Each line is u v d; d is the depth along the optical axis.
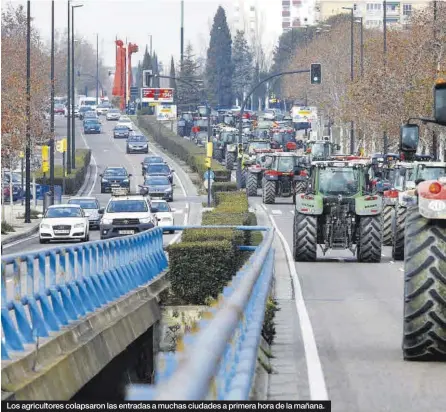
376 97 167.88
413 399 24.25
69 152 192.12
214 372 14.12
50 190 144.88
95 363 34.62
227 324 17.09
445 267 27.50
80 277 38.28
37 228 125.44
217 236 60.88
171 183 183.50
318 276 61.62
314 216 71.25
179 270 56.25
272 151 185.00
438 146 173.00
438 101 27.39
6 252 90.62
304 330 37.25
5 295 27.27
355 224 71.69
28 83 129.75
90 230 124.62
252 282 25.84
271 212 139.00
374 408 23.30
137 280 52.19
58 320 33.34
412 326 28.03
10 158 130.12
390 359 29.89
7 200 165.25
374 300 48.44
